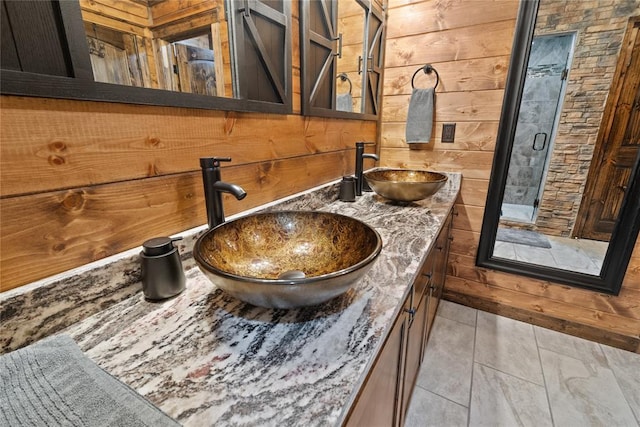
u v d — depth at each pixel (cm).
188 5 72
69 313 54
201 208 82
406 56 182
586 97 211
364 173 170
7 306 46
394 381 76
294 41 111
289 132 115
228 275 48
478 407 127
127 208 65
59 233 54
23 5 45
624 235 150
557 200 238
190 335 51
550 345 163
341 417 36
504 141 167
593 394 132
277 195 113
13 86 45
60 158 53
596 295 163
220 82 83
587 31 202
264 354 46
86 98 54
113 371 43
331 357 46
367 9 156
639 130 197
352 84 158
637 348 156
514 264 181
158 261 60
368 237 72
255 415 36
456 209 189
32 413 34
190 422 35
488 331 175
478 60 164
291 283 47
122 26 60
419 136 182
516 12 150
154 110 67
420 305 105
